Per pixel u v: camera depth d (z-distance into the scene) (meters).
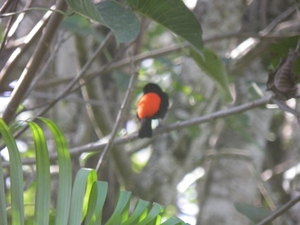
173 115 13.38
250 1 12.72
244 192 13.20
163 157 13.32
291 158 16.20
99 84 11.68
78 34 10.81
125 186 12.68
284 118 16.50
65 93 8.53
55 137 4.75
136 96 17.45
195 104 13.28
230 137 13.53
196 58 7.76
